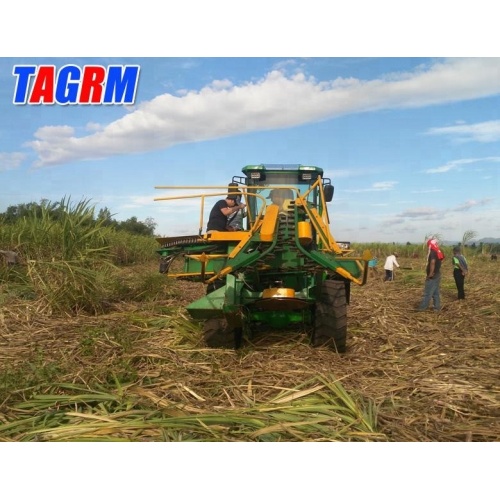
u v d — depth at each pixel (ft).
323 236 20.63
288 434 11.82
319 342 19.56
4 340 20.65
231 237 20.36
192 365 17.17
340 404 13.76
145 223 86.74
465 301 34.99
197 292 37.06
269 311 19.89
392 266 48.49
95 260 29.19
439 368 17.79
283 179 25.48
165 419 12.22
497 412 13.50
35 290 27.14
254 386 15.01
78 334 21.30
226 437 11.56
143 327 22.91
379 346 20.93
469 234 78.28
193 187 20.13
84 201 31.37
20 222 31.91
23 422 12.25
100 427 11.82
